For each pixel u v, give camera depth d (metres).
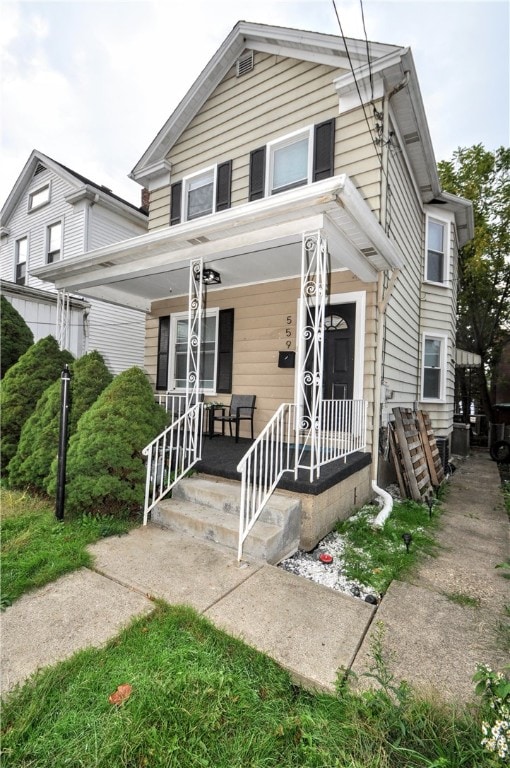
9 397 4.75
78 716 1.49
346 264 4.39
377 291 4.99
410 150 6.11
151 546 3.05
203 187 6.80
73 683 1.65
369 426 4.92
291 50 5.56
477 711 1.57
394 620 2.27
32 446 4.17
